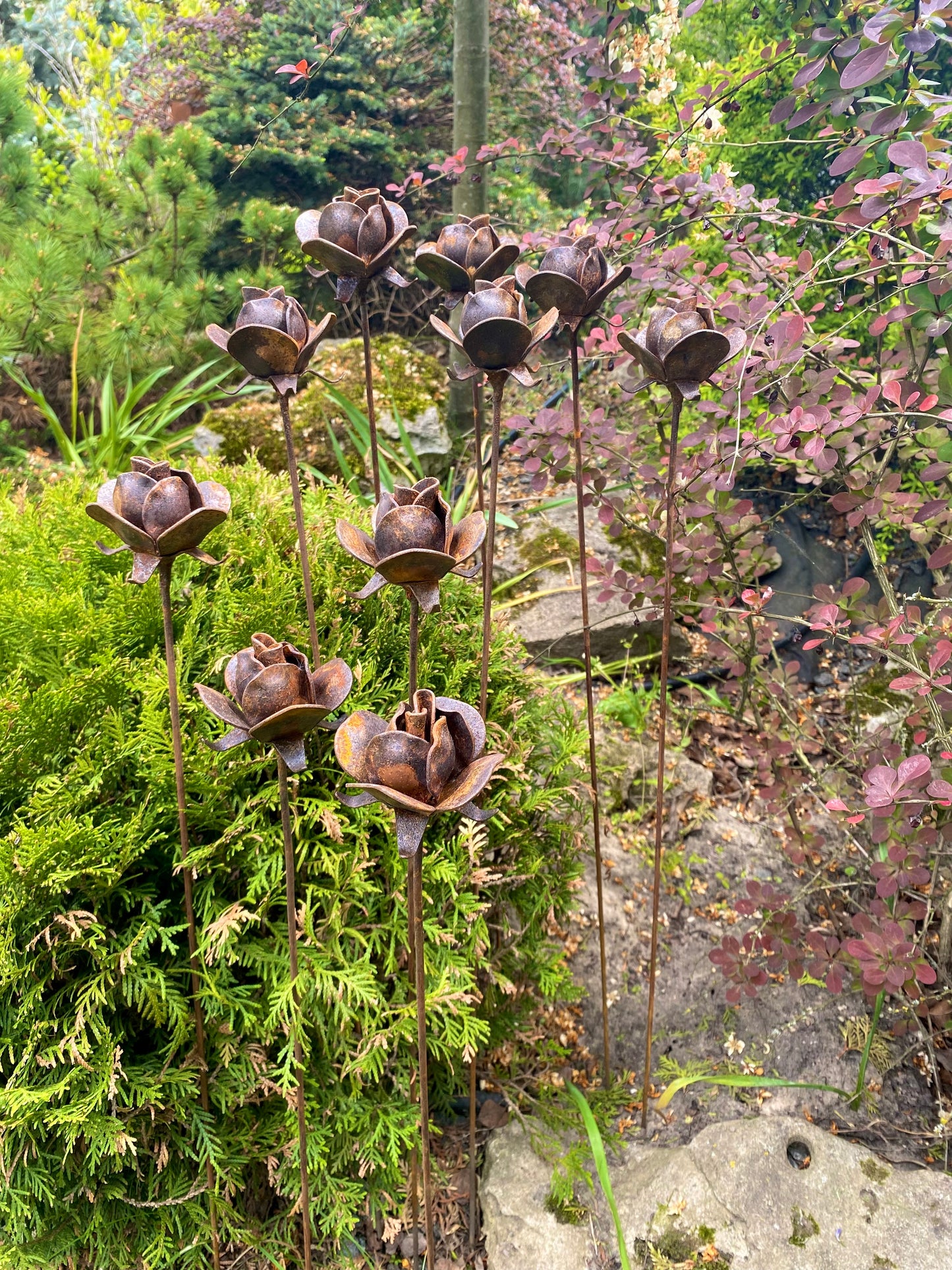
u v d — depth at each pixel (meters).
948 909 1.17
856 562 1.96
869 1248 0.97
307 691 0.71
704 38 2.03
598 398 1.94
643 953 1.32
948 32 1.10
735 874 1.46
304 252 0.84
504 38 3.20
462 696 1.08
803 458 1.13
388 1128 0.95
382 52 3.23
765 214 1.21
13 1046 0.87
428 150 3.51
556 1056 1.19
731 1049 1.19
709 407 1.13
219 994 0.89
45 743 0.93
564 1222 1.00
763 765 1.31
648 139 1.52
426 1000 0.93
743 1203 1.00
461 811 0.64
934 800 0.98
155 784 0.92
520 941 1.09
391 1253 1.02
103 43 4.94
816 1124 1.12
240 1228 0.97
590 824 1.50
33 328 2.39
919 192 0.85
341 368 2.37
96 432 2.73
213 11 3.52
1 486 1.24
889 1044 1.20
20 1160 0.87
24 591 1.05
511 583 1.78
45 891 0.87
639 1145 1.09
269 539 1.09
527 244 1.42
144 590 1.02
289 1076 0.88
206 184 2.85
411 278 3.37
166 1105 0.91
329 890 0.94
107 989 0.89
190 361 2.75
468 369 0.84
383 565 0.68
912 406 1.05
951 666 1.10
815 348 1.14
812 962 1.15
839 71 1.08
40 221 2.49
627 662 1.75
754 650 1.38
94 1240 0.93
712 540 1.24
